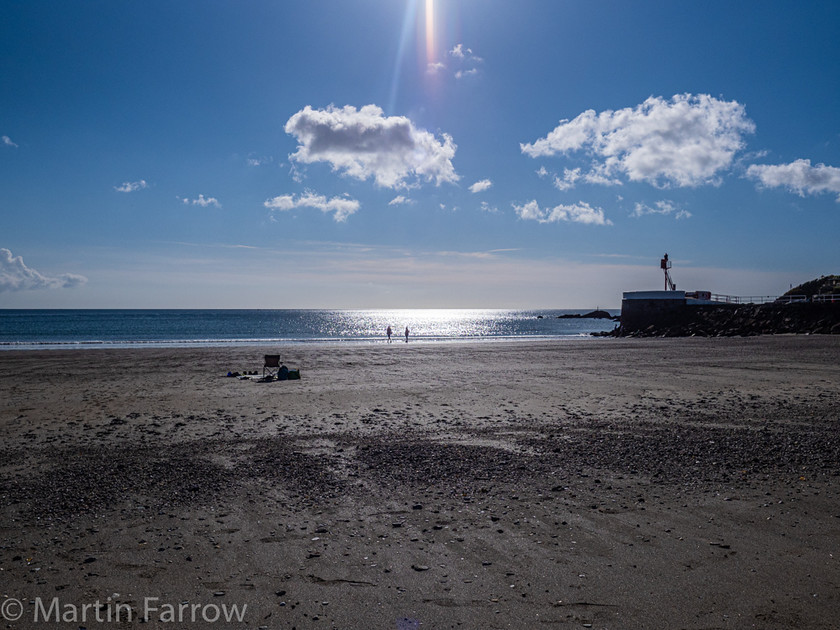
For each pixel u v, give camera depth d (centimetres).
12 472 914
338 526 678
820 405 1559
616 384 2086
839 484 832
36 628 450
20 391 1927
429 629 453
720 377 2248
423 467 948
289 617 471
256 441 1158
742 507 737
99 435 1217
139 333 8019
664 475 890
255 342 5906
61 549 608
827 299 5941
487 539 636
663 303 6956
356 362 3080
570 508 740
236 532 658
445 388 2006
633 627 452
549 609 482
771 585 519
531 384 2109
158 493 803
